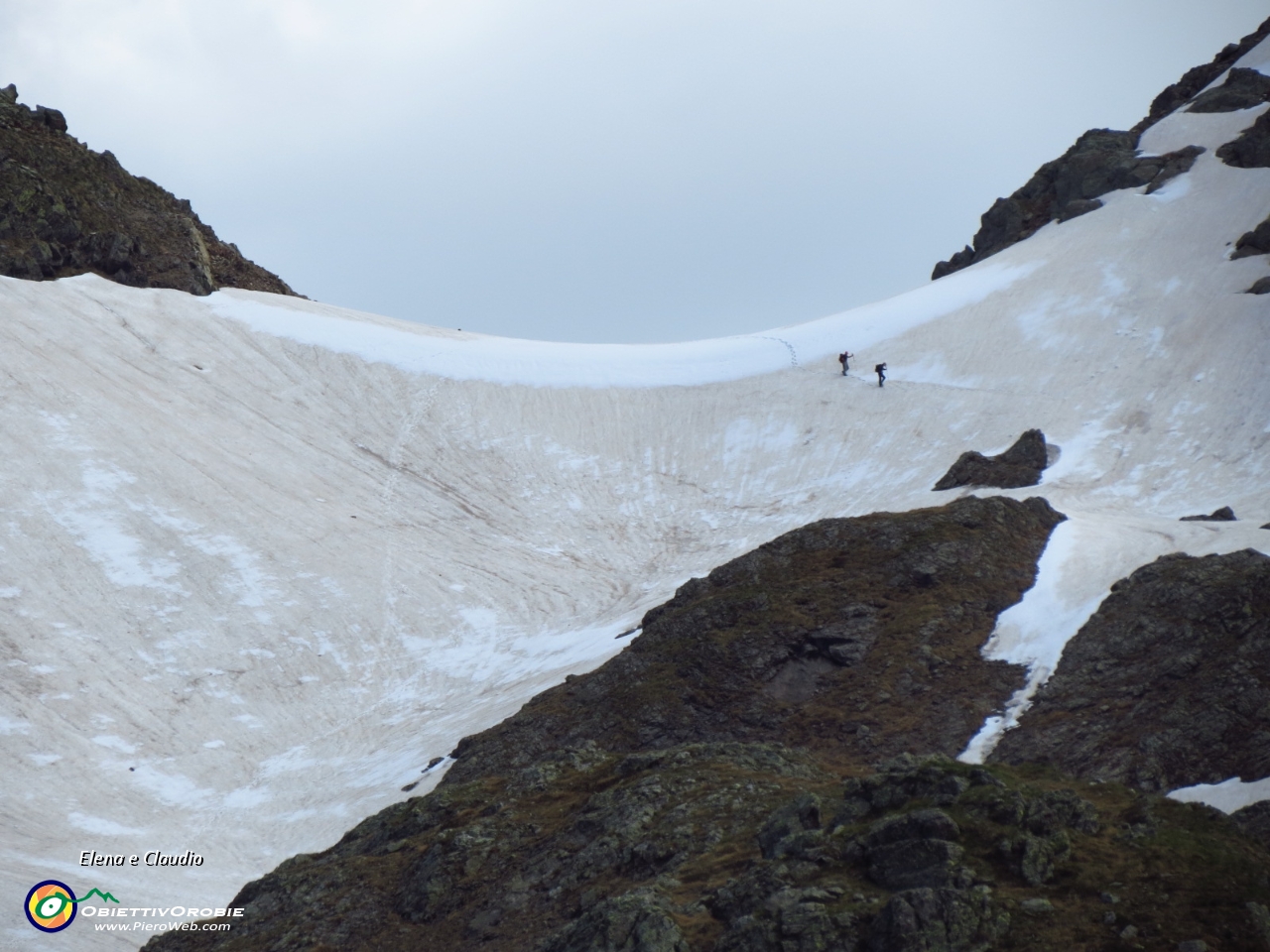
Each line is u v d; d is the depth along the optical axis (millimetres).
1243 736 34969
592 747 37469
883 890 21875
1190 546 48438
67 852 49000
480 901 29312
